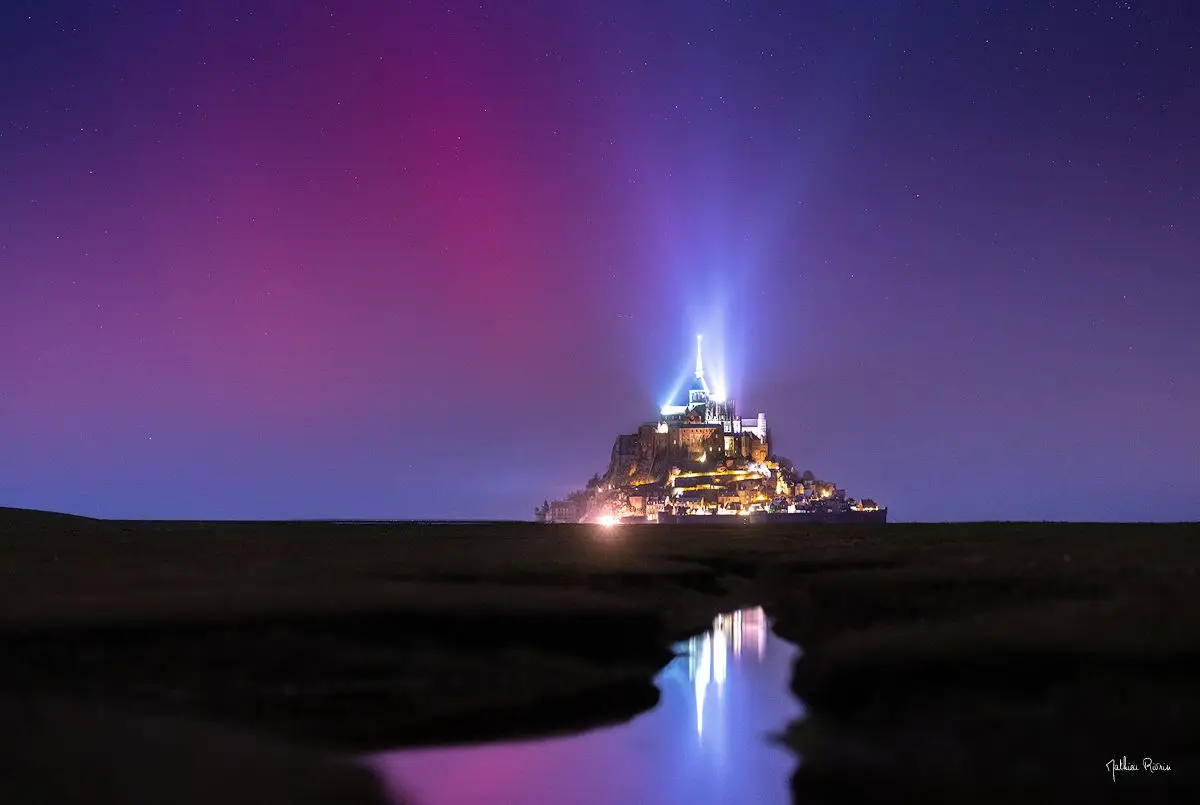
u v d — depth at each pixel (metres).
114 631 27.44
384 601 33.91
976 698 22.00
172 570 46.38
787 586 52.16
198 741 20.05
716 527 179.50
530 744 25.25
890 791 19.98
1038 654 22.95
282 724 23.39
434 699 26.70
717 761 24.52
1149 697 20.06
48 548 63.84
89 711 21.42
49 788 15.74
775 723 28.33
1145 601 28.27
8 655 25.00
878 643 27.12
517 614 34.56
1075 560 40.34
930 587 35.97
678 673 36.16
